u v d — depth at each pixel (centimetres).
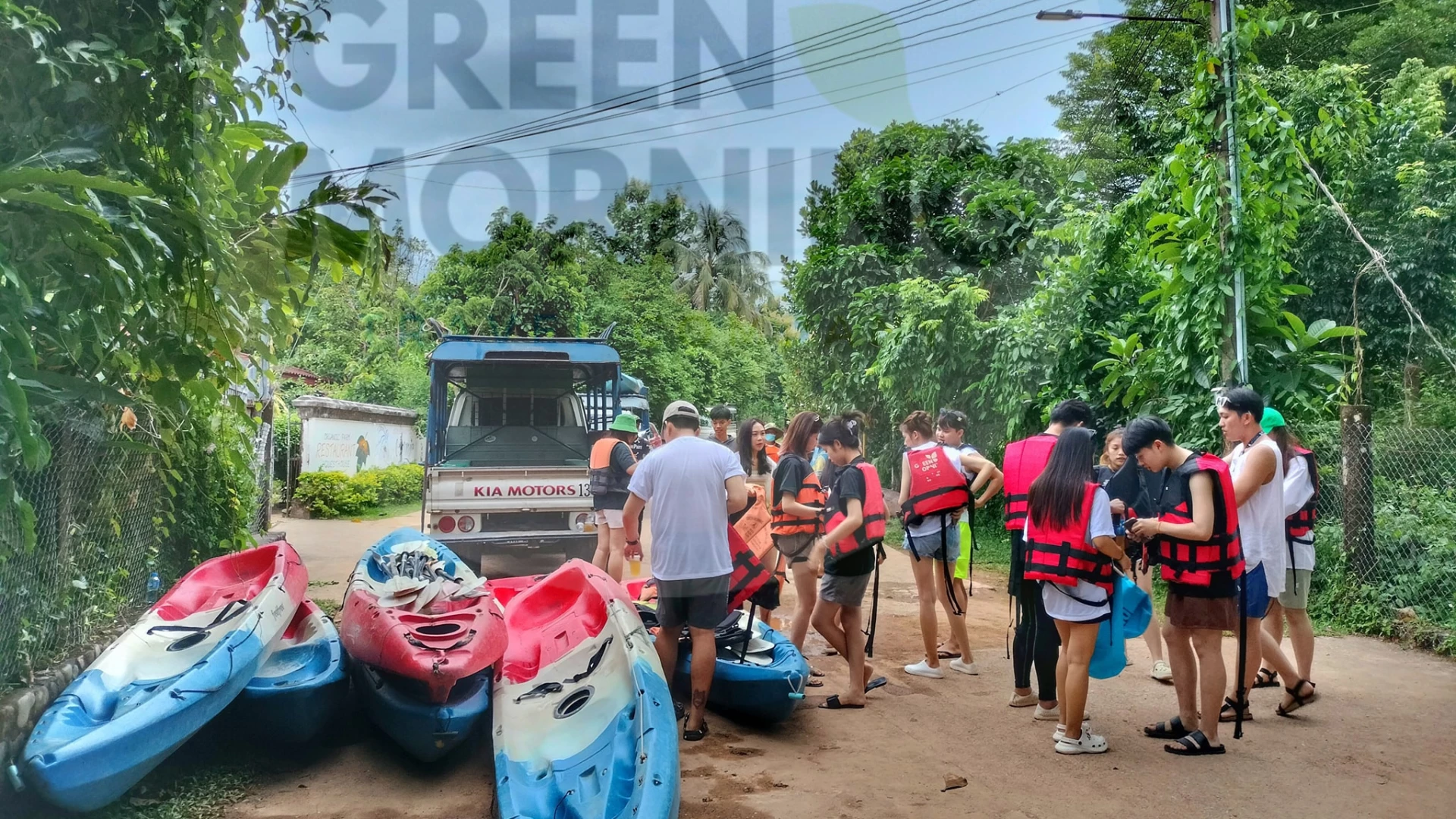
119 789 357
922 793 401
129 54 336
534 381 832
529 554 921
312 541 977
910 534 598
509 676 450
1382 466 764
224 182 350
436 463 836
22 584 407
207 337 392
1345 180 1038
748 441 628
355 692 483
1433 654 636
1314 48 1496
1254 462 475
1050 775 423
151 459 568
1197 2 818
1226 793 401
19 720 372
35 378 355
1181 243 824
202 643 442
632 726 359
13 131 313
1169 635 467
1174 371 827
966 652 605
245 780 416
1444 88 1330
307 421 1210
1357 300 1066
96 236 320
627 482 757
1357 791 403
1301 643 514
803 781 414
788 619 757
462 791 407
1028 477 514
